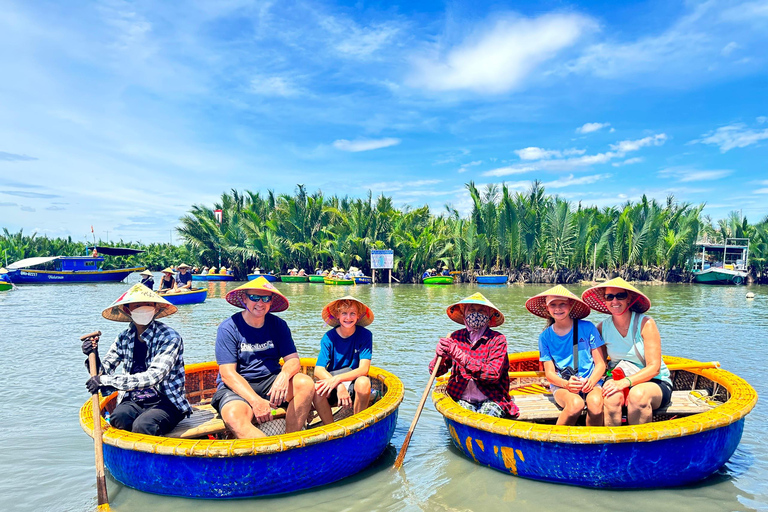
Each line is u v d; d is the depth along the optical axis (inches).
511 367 241.8
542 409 181.5
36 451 181.6
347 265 1408.7
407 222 1424.7
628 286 174.4
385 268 1326.3
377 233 1416.1
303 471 145.3
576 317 187.8
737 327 496.7
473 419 159.2
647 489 147.3
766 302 794.2
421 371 301.9
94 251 1493.6
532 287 1175.6
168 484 142.3
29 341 414.0
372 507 139.5
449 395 190.4
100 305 735.7
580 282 1328.7
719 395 192.7
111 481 156.3
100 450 140.6
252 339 172.2
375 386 223.0
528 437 146.3
